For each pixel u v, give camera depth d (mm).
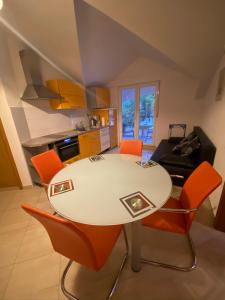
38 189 2713
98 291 1188
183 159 2518
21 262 1447
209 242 1512
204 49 2127
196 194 1188
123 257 1431
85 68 3229
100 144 4266
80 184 1313
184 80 3770
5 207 2250
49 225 835
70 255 987
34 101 2932
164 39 2051
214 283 1191
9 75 2441
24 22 2197
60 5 1846
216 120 2209
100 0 1662
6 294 1206
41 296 1183
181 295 1132
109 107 4844
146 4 1672
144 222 1227
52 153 1909
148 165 1619
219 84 2209
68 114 3779
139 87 4383
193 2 1596
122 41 3045
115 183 1303
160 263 1335
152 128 4605
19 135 2609
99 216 944
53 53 2758
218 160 1924
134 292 1165
